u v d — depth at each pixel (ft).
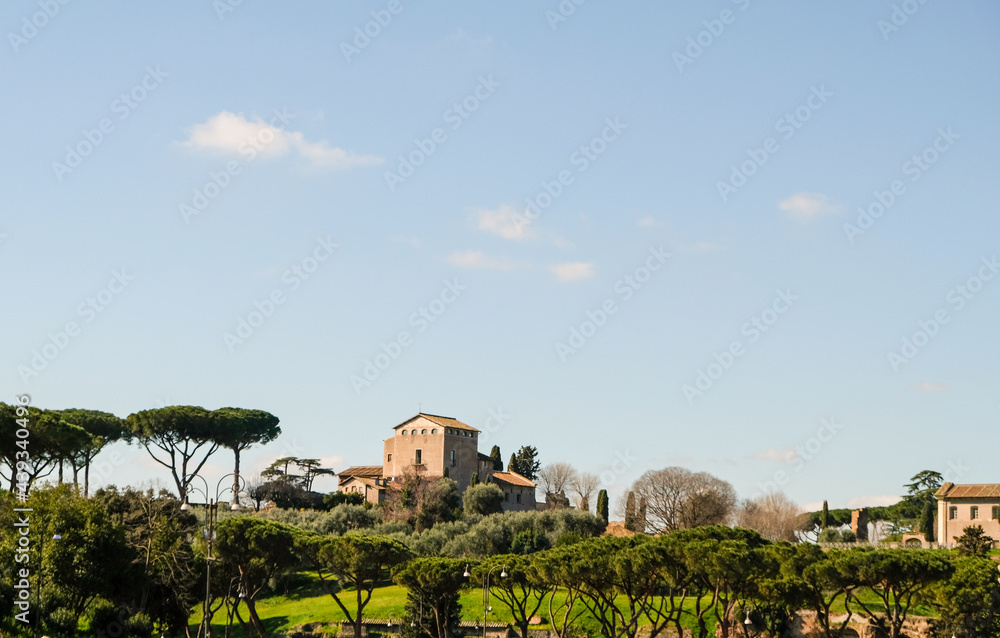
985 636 246.68
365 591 381.60
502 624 321.32
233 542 278.67
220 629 334.44
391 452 598.75
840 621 300.20
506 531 455.22
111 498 331.36
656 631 267.59
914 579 243.19
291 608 361.71
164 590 290.56
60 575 232.94
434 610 292.61
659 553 258.37
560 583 275.80
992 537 445.78
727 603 259.60
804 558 254.27
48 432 291.99
